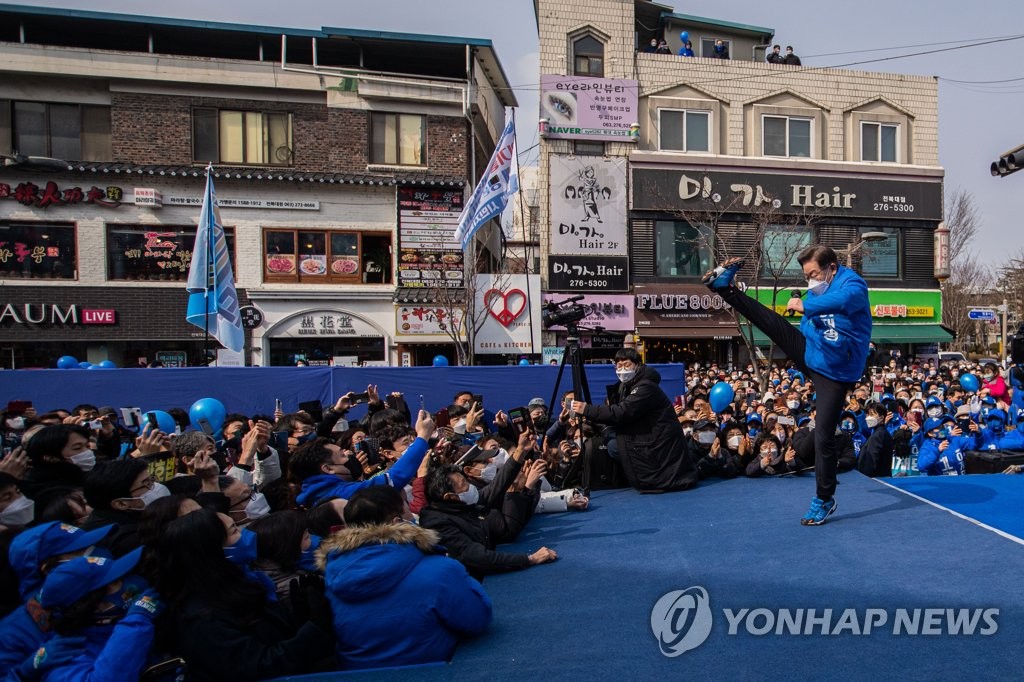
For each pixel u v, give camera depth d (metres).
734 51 23.12
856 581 3.31
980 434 8.00
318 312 17.02
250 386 9.70
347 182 16.89
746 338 19.08
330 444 4.60
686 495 5.54
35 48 15.60
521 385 10.17
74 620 2.61
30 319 15.71
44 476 4.27
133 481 3.52
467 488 4.44
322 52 18.50
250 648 2.69
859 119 21.56
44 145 16.00
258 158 16.97
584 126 20.08
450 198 17.55
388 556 2.98
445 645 2.94
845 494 4.99
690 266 20.72
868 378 13.91
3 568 3.06
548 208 19.95
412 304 17.22
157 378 9.43
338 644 2.93
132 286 16.20
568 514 5.33
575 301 6.55
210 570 2.74
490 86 20.91
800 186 20.97
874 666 2.57
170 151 16.42
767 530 4.27
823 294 4.01
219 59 16.52
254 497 4.35
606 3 20.22
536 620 3.26
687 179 20.42
